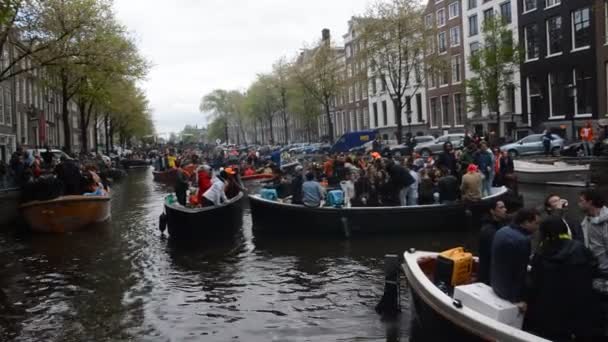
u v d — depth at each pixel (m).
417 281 6.27
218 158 36.28
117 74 25.64
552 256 4.79
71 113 55.34
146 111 61.88
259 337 6.68
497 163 15.75
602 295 5.21
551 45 33.34
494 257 5.21
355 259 10.45
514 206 13.20
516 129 36.56
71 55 21.61
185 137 123.25
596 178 17.44
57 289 9.07
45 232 14.66
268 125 88.12
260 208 13.47
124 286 9.14
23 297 8.65
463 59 42.19
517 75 36.53
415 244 11.57
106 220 16.84
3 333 7.08
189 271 10.02
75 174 16.02
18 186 17.80
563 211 6.61
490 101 33.53
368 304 7.77
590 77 30.34
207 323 7.24
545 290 4.80
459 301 5.29
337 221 12.66
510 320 4.99
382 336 6.56
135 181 34.47
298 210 12.85
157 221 16.44
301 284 8.90
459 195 13.80
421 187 14.08
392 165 13.41
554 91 33.31
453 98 43.66
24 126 37.91
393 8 33.41
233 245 12.24
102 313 7.77
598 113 29.80
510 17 36.81
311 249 11.48
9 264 10.97
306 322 7.14
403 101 51.00
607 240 5.91
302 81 46.47
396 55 34.50
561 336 4.76
